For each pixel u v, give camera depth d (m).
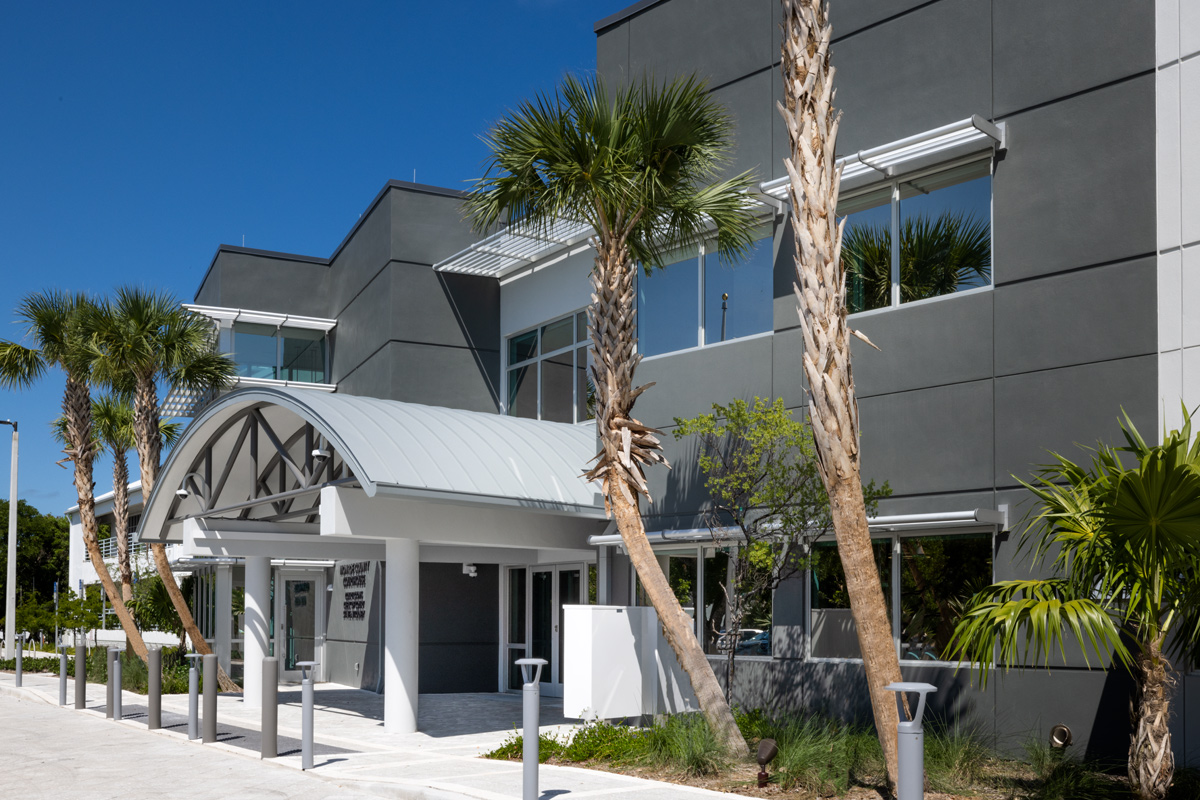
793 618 13.95
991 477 12.16
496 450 14.27
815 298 8.80
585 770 10.60
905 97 13.58
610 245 11.88
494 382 22.27
